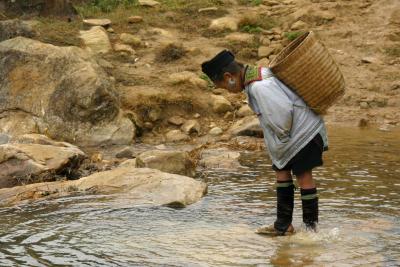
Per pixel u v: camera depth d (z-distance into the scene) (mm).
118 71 19609
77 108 16375
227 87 8750
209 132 16953
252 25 24000
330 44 22438
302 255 8188
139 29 23328
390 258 8031
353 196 10773
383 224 9312
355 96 19078
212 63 8703
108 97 16391
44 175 12195
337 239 8719
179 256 8180
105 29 22969
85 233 9094
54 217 9883
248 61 21422
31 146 12797
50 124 16500
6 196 11125
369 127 17078
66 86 16562
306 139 8617
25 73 17047
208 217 9797
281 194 8969
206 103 18078
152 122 17266
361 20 23891
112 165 13641
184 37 23031
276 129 8492
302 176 8812
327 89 8492
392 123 17406
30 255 8250
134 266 7867
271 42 22703
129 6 25828
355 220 9492
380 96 19016
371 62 20984
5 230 9281
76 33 22125
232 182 11945
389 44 22016
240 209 10195
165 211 10102
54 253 8312
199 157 13984
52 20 24156
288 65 8414
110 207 10320
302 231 9031
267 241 8711
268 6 26359
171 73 19719
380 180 11773
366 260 7980
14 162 12289
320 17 24156
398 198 10648
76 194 11148
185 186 10938
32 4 24750
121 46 21484
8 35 20766
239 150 15000
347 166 12844
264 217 9766
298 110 8555
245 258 8102
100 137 16312
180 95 18047
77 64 16812
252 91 8523
